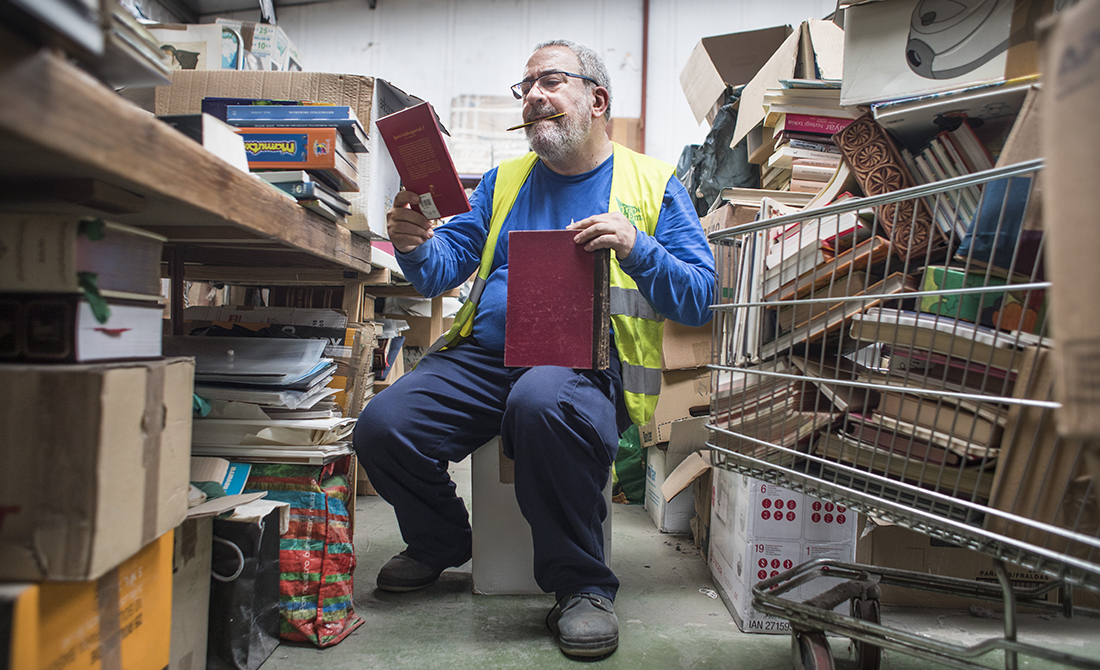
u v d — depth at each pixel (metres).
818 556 1.30
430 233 1.30
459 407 1.34
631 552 1.80
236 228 0.98
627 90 4.67
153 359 0.80
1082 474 0.71
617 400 1.36
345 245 1.23
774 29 2.45
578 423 1.17
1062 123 0.46
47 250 0.66
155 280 0.81
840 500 0.96
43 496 0.60
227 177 0.75
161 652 0.81
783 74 1.94
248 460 1.21
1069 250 0.46
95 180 0.65
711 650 1.20
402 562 1.44
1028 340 0.76
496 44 4.84
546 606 1.38
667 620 1.34
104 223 0.69
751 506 1.29
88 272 0.68
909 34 1.07
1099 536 0.69
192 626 0.97
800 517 1.30
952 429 0.81
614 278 1.38
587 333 1.19
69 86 0.48
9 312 0.66
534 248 1.22
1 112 0.41
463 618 1.30
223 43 1.69
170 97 1.51
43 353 0.66
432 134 1.17
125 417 0.66
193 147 0.67
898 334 0.90
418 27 4.91
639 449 2.46
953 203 0.99
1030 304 0.84
